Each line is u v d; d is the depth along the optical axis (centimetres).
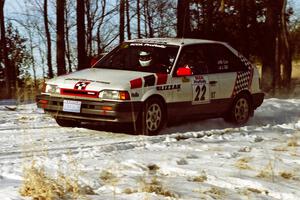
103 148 823
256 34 3291
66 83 1013
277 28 2725
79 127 1084
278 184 613
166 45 1090
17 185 559
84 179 587
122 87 966
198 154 784
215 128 1140
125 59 1098
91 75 1027
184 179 625
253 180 620
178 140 937
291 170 682
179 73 1045
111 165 680
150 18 3058
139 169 670
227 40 3244
